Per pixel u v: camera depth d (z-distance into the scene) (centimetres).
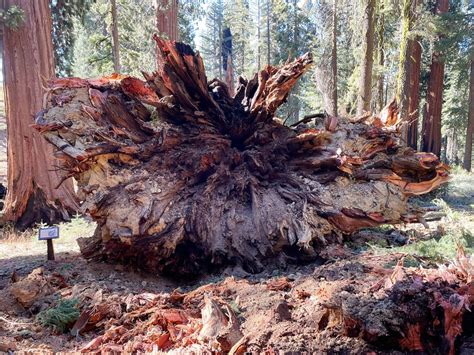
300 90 2712
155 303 405
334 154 632
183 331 337
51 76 1205
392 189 630
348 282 371
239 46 3497
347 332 302
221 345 300
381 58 1620
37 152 1163
